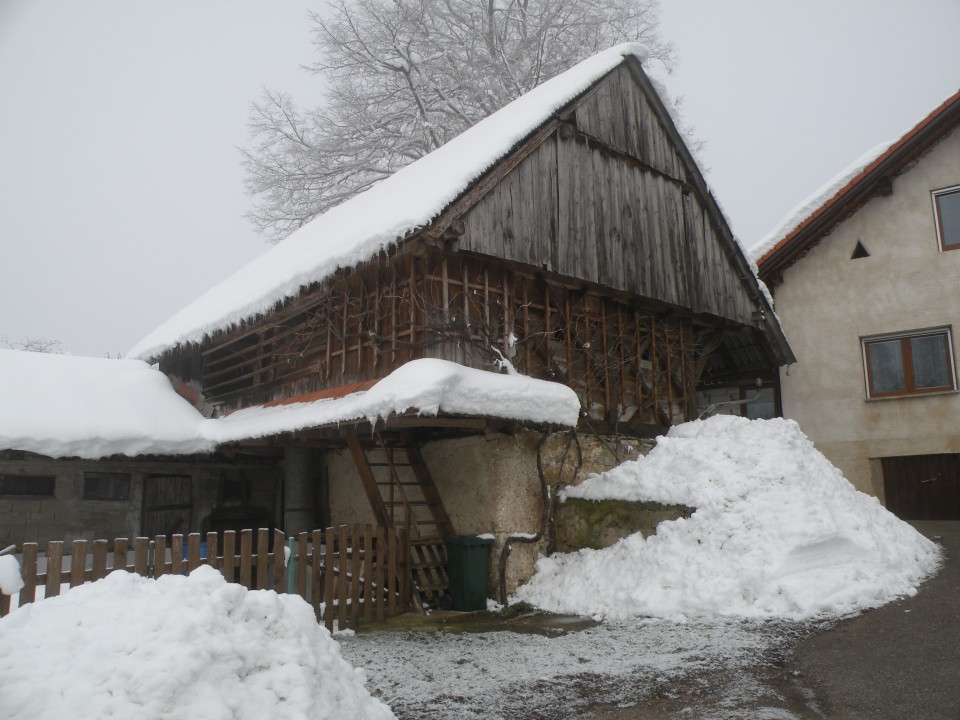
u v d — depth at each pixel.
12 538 10.64
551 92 10.45
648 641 5.60
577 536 8.50
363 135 20.47
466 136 12.43
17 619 3.30
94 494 11.45
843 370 13.70
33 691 2.82
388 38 19.75
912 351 13.25
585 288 10.06
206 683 3.03
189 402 13.15
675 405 11.41
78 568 5.21
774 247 14.16
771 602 6.04
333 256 8.43
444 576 8.27
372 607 7.37
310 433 9.06
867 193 13.60
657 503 7.61
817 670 4.71
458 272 8.66
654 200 11.20
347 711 3.44
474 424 7.92
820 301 14.07
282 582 6.28
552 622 6.91
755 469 7.26
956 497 12.56
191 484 12.52
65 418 10.72
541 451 8.94
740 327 12.70
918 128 12.94
